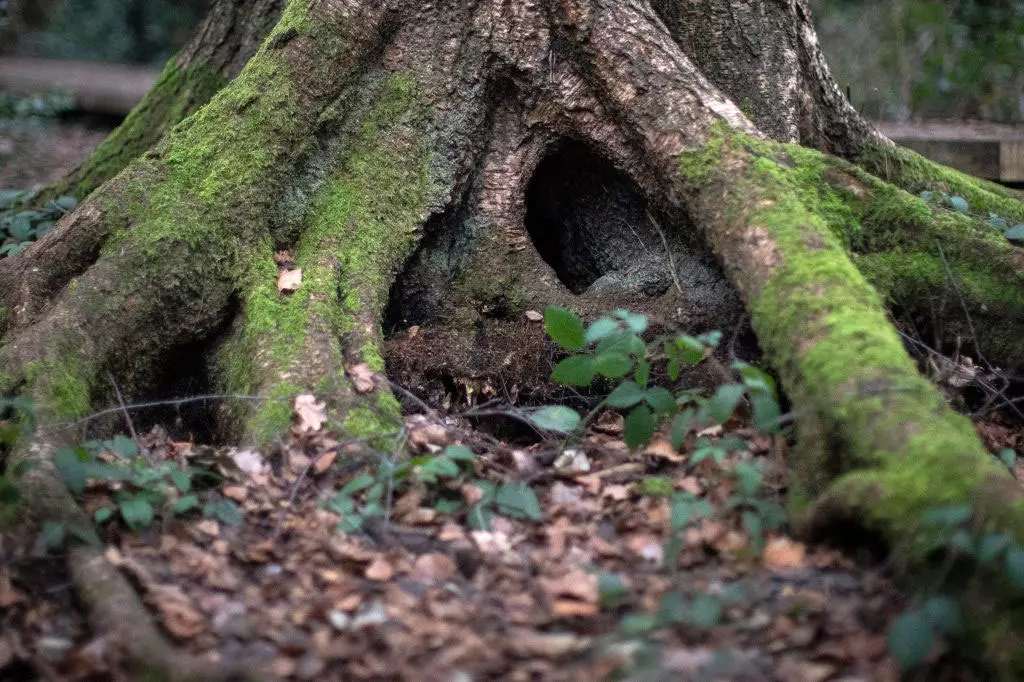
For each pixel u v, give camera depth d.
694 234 4.36
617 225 4.66
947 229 4.08
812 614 2.64
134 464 3.32
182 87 5.60
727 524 3.14
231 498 3.31
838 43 10.48
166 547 3.01
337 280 4.17
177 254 4.07
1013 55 9.89
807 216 3.79
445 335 4.42
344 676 2.48
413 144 4.47
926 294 4.05
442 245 4.57
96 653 2.48
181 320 4.09
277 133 4.29
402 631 2.65
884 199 4.12
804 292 3.45
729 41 4.75
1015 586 2.42
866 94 10.09
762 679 2.43
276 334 3.94
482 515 3.23
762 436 3.67
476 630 2.65
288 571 2.95
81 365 3.78
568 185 4.78
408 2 4.47
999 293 3.98
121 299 3.97
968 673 2.45
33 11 13.57
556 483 3.51
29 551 2.88
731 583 2.82
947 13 10.23
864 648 2.54
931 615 2.39
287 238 4.33
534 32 4.41
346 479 3.41
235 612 2.73
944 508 2.54
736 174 3.99
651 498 3.36
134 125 5.68
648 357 4.20
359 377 3.81
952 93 9.99
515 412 3.75
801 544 2.99
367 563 2.96
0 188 7.83
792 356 3.32
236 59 5.53
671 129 4.20
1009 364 3.98
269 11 5.44
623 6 4.36
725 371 3.89
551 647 2.54
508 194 4.57
